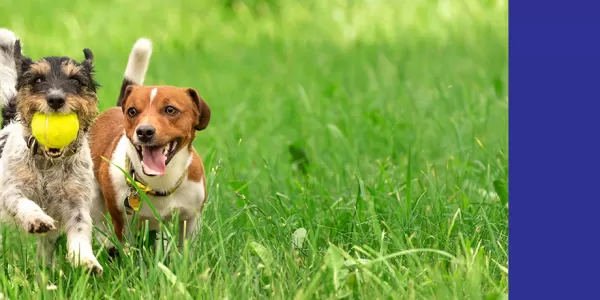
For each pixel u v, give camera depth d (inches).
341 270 272.4
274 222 341.7
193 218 345.7
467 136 492.7
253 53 851.4
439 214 349.1
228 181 409.4
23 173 318.3
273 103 636.7
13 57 344.5
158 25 974.4
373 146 501.7
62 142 308.3
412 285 266.4
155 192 333.1
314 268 295.0
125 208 337.4
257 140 530.9
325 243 342.0
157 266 284.7
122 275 284.2
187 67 786.8
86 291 290.7
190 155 337.1
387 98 610.9
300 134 543.2
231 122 557.6
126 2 1066.1
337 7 1013.2
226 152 485.4
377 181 406.9
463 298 266.8
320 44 880.3
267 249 297.7
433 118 526.3
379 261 281.0
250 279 274.8
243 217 371.9
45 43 885.2
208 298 267.1
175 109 323.3
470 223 346.3
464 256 306.7
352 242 332.2
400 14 967.6
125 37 920.9
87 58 334.0
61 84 309.0
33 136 315.3
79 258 297.9
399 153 476.4
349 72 739.4
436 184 392.8
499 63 705.6
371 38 894.4
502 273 290.0
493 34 853.8
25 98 311.0
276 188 393.7
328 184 432.1
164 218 340.5
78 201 324.8
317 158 473.1
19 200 311.9
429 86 644.7
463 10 954.7
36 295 282.0
